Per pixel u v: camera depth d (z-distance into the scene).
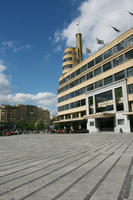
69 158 6.86
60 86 60.72
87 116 38.41
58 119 61.56
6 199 2.96
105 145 11.13
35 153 8.68
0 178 4.30
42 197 3.00
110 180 3.86
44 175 4.45
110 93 35.00
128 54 31.59
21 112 142.75
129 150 8.29
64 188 3.44
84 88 45.62
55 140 17.98
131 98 30.17
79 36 66.12
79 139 17.97
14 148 11.44
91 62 43.31
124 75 32.22
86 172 4.61
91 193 3.13
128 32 32.38
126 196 2.95
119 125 31.97
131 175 4.18
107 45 37.72
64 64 61.62
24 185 3.70
